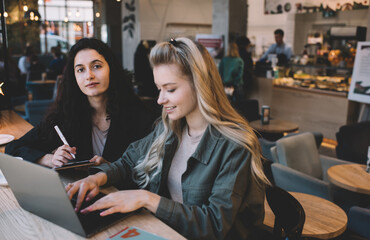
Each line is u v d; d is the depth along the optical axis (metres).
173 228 1.12
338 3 6.32
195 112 1.31
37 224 1.07
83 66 1.84
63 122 1.97
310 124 6.20
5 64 3.21
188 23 10.30
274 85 6.81
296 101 6.37
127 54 10.27
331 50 6.05
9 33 7.32
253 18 9.97
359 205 2.97
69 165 1.50
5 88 3.23
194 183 1.25
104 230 1.04
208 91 1.21
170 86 1.22
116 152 1.97
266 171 3.93
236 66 6.50
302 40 8.41
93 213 1.13
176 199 1.40
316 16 7.96
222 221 1.10
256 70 7.22
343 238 2.37
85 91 1.87
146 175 1.47
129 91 2.10
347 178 2.83
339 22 7.45
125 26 10.14
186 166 1.37
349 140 4.21
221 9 8.05
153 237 0.97
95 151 2.03
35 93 7.38
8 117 2.93
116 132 1.97
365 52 5.09
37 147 1.96
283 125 4.75
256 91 7.10
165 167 1.41
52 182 0.93
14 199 1.27
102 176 1.42
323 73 6.14
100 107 1.99
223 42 7.91
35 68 9.05
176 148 1.41
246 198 1.18
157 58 1.21
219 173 1.18
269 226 1.97
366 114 5.30
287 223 1.36
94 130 2.04
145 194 1.14
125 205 1.09
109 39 10.27
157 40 9.96
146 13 9.70
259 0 9.66
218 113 1.24
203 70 1.20
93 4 4.12
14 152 1.84
